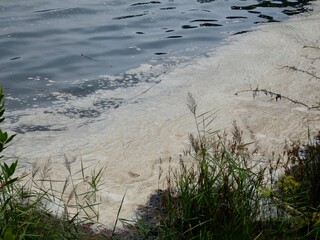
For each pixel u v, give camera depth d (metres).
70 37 7.37
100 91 5.62
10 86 5.67
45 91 5.59
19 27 7.68
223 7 9.13
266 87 5.59
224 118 4.88
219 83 5.75
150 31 7.72
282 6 9.11
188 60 6.52
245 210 3.01
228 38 7.33
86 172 3.97
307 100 5.23
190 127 4.72
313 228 3.01
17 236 2.66
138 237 3.14
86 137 4.60
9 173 2.51
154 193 3.65
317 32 7.38
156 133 4.63
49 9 8.76
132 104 5.30
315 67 6.10
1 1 9.14
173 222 3.19
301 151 3.97
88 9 8.85
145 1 9.57
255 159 4.06
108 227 3.25
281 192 3.32
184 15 8.59
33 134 4.65
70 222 3.04
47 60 6.46
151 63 6.43
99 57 6.62
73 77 5.99
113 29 7.79
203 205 3.12
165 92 5.57
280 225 2.95
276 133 4.55
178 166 4.04
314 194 3.25
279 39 7.14
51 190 3.55
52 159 4.18
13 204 2.98
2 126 4.78
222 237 2.90
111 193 3.67
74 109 5.19
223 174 3.21
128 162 4.14
